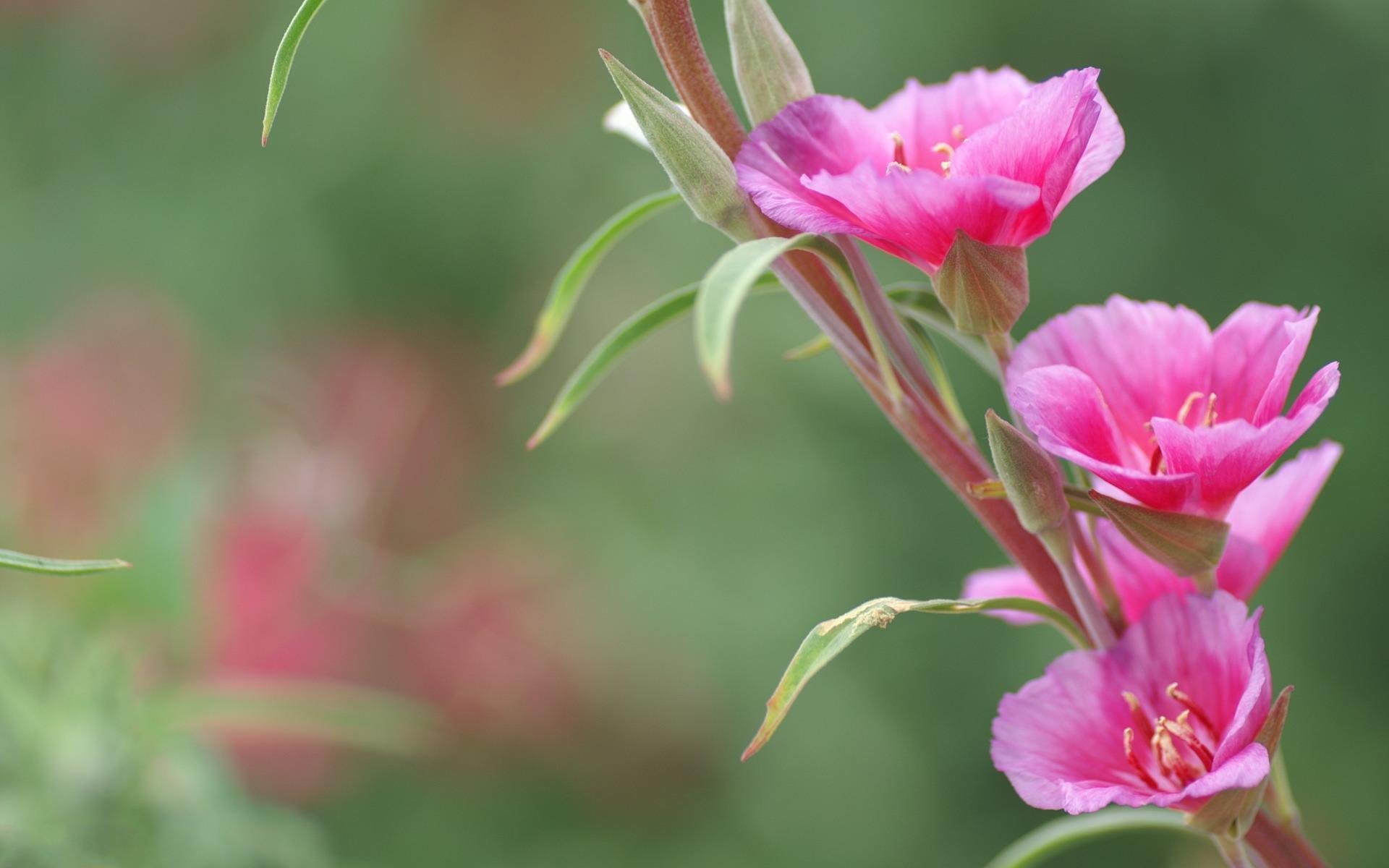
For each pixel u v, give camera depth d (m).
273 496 1.18
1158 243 1.69
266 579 1.12
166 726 0.79
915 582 1.69
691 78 0.68
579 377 0.70
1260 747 0.65
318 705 0.83
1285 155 1.69
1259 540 0.69
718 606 1.64
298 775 1.15
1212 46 1.66
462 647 1.40
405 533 1.50
